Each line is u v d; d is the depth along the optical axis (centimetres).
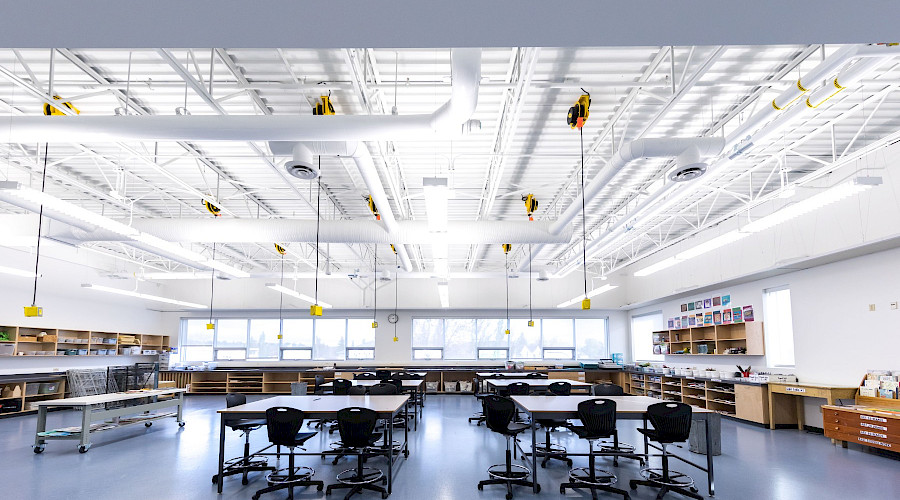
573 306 1727
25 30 236
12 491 532
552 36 248
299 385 1195
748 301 1113
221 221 938
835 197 598
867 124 678
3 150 740
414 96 596
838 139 727
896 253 747
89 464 657
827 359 877
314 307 909
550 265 1698
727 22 234
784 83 524
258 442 821
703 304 1303
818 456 693
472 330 1802
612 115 643
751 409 981
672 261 986
